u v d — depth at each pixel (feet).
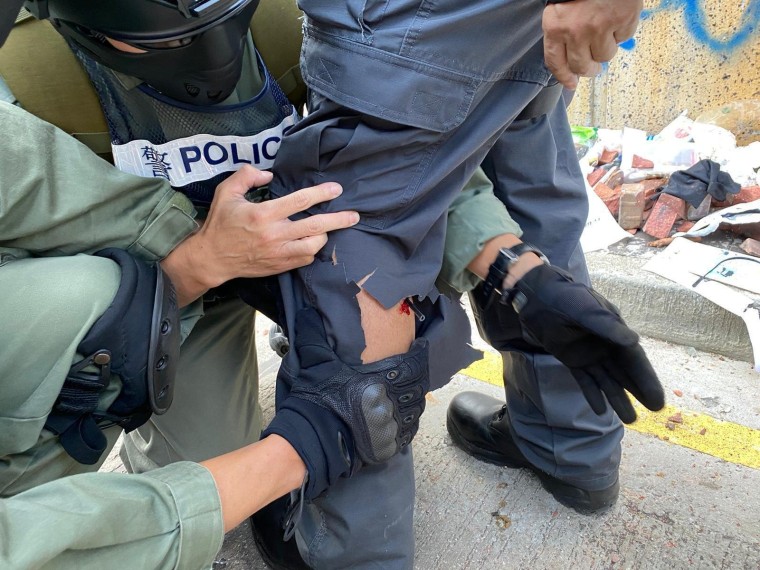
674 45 8.00
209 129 3.01
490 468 4.58
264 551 3.90
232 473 2.28
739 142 8.00
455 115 2.54
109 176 2.73
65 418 2.54
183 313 3.24
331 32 2.50
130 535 1.87
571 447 3.87
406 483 3.27
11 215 2.49
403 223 2.79
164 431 3.90
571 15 2.15
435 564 3.87
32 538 1.60
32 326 2.38
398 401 2.78
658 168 7.21
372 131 2.56
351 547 3.18
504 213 3.24
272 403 5.41
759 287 5.40
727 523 3.96
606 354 2.88
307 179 2.88
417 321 3.28
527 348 3.65
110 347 2.48
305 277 2.86
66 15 2.35
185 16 2.30
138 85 2.77
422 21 2.32
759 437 4.65
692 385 5.25
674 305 5.65
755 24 7.48
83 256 2.66
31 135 2.52
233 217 2.75
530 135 3.38
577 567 3.76
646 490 4.27
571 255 3.73
